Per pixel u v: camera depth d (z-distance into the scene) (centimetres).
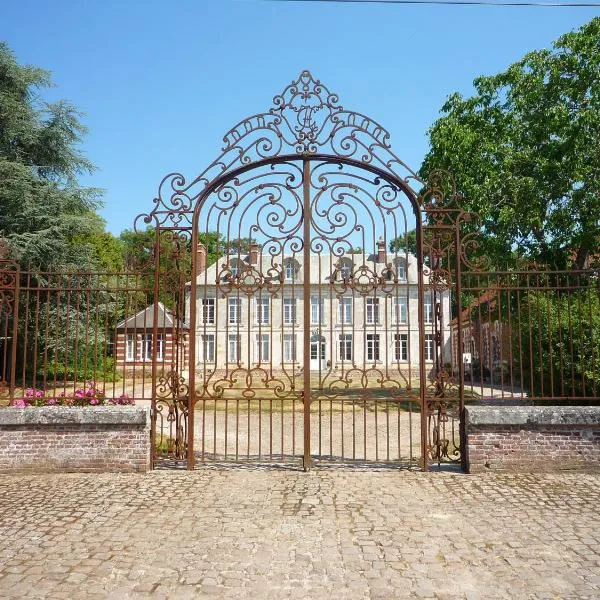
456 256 742
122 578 407
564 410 704
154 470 722
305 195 741
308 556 448
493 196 1603
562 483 657
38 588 390
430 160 1772
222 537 489
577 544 471
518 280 770
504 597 380
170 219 743
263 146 746
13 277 743
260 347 731
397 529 509
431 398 732
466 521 529
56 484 656
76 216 2205
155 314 735
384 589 391
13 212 2075
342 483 662
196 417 1513
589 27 1642
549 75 1673
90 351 1933
